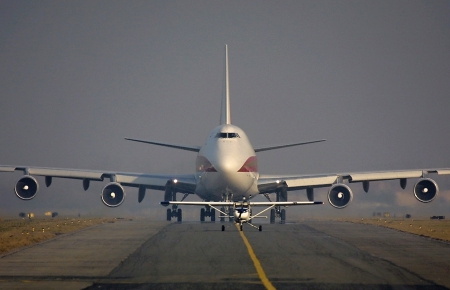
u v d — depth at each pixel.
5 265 120.88
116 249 144.12
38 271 114.25
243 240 162.12
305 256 132.62
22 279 106.62
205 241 160.00
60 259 128.50
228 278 107.12
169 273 112.31
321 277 107.75
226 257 131.25
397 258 130.38
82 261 125.88
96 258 130.00
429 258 130.50
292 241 160.88
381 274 110.75
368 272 112.75
